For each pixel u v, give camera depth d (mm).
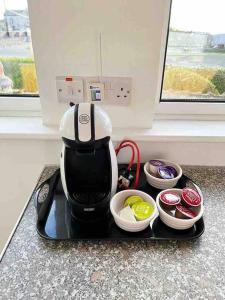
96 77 826
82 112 593
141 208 676
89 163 680
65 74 823
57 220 708
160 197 712
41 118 1006
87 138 580
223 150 945
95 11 731
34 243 639
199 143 931
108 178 695
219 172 943
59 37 767
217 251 626
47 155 957
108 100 863
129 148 926
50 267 579
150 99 864
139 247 635
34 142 927
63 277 558
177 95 999
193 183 849
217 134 907
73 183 703
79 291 529
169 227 678
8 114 1033
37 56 795
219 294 527
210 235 672
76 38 769
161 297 519
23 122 977
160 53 818
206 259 605
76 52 790
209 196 815
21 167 991
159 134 893
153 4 717
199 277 562
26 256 604
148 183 851
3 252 613
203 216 732
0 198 1080
